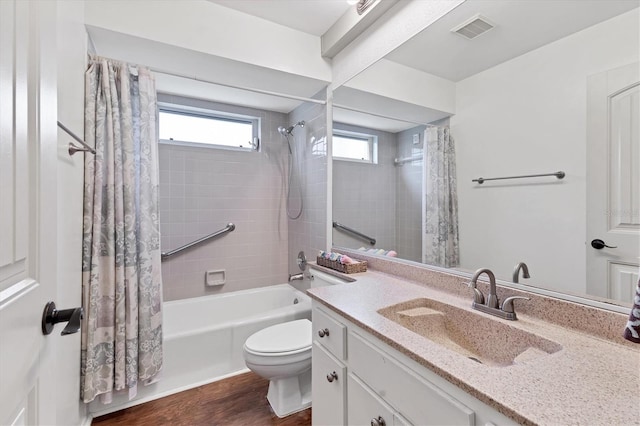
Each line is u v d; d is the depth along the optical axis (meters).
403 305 1.27
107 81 1.69
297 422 1.66
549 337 0.93
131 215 1.74
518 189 1.20
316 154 2.58
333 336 1.24
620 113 0.93
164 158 2.56
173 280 2.59
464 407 0.71
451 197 1.48
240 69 2.11
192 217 2.67
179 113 2.67
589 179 1.00
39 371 0.64
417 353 0.83
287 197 3.08
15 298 0.54
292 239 3.01
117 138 1.71
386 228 1.91
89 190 1.58
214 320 2.66
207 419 1.67
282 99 2.69
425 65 1.58
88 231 1.57
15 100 0.55
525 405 0.61
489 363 1.03
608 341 0.90
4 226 0.51
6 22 0.52
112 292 1.67
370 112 1.98
